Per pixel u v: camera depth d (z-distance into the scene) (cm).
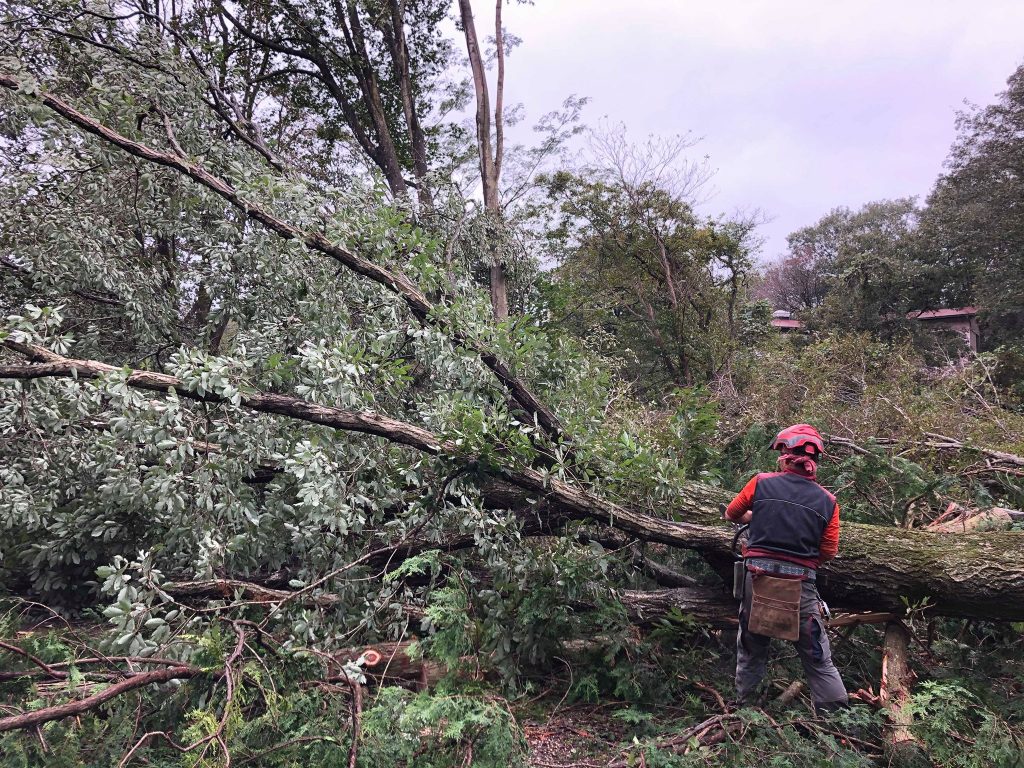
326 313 420
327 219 427
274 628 289
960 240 2548
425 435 332
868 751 258
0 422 328
